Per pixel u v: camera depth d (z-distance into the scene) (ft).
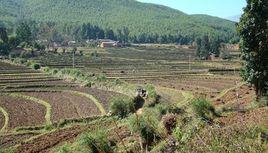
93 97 254.68
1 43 592.60
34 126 168.86
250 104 110.11
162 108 102.32
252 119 60.59
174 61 577.84
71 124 168.45
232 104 128.47
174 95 252.83
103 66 487.20
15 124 176.76
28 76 374.22
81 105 226.38
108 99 246.47
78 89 299.99
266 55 113.29
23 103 233.76
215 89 282.36
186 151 40.86
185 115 76.84
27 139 140.97
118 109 167.53
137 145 68.28
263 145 37.47
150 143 66.49
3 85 308.60
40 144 128.88
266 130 43.34
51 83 332.80
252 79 115.85
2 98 253.24
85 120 177.78
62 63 497.05
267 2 110.22
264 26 111.34
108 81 316.60
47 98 252.21
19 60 490.08
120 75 389.80
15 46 653.30
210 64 529.45
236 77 373.20
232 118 71.00
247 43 114.42
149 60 590.55
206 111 77.41
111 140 83.35
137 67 483.51
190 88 290.76
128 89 277.64
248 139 39.81
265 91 116.06
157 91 266.98
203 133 46.37
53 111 208.03
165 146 55.88
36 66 437.99
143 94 226.38
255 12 111.24
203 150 37.96
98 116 181.98
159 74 405.80
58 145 125.49
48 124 172.24
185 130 58.75
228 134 41.14
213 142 38.91
